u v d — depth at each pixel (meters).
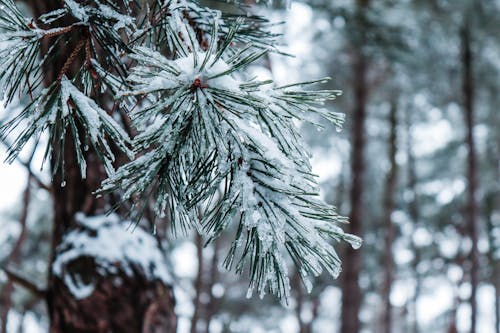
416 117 16.05
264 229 1.14
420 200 19.78
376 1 9.59
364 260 19.17
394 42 9.33
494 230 17.83
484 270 18.19
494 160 17.16
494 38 11.52
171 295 2.80
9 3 1.26
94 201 2.68
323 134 14.32
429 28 10.61
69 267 2.61
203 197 1.22
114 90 1.35
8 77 1.32
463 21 11.20
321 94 1.26
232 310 18.25
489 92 13.16
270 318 18.91
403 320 21.44
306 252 1.23
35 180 2.80
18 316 8.06
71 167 2.66
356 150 11.39
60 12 1.31
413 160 18.58
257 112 1.18
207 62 1.20
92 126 1.20
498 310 17.30
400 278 20.59
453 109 14.99
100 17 1.32
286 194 1.19
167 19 1.50
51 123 1.21
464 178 17.64
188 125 1.21
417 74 12.02
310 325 19.58
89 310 2.58
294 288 15.66
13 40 1.25
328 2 8.40
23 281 2.83
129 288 2.63
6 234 9.80
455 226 18.58
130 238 2.70
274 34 1.76
